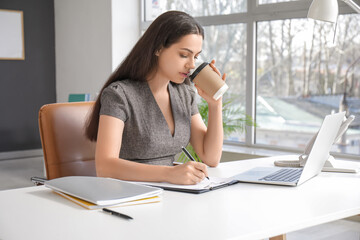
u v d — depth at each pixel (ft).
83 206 3.68
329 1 5.70
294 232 9.62
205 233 3.03
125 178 4.57
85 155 5.81
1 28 18.20
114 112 5.04
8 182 14.69
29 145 19.29
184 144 5.74
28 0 18.75
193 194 4.12
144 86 5.47
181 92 5.93
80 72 18.02
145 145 5.38
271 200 3.95
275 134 13.26
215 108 5.70
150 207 3.67
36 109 19.30
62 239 2.91
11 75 18.60
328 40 11.79
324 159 5.09
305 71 12.39
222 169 5.52
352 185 4.62
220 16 14.32
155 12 16.43
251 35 13.47
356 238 9.21
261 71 13.47
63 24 18.80
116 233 3.02
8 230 3.09
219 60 14.56
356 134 11.41
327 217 3.53
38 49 19.11
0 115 18.49
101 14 16.56
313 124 12.33
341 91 11.64
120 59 16.46
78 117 5.82
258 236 3.07
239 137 14.24
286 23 12.71
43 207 3.67
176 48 5.11
